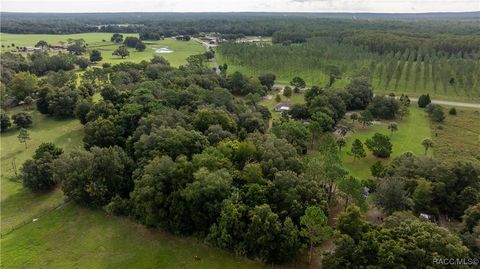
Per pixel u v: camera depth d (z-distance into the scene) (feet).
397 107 469.16
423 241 176.24
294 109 450.71
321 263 202.49
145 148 293.84
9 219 266.98
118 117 363.35
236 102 437.58
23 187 307.37
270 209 219.00
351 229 197.16
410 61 654.94
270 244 211.20
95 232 247.70
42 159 302.25
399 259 171.94
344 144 369.71
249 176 248.93
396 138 403.75
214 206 230.07
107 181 276.82
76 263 220.64
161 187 241.35
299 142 345.31
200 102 400.47
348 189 239.91
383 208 240.32
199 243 232.53
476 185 249.34
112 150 286.87
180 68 617.62
